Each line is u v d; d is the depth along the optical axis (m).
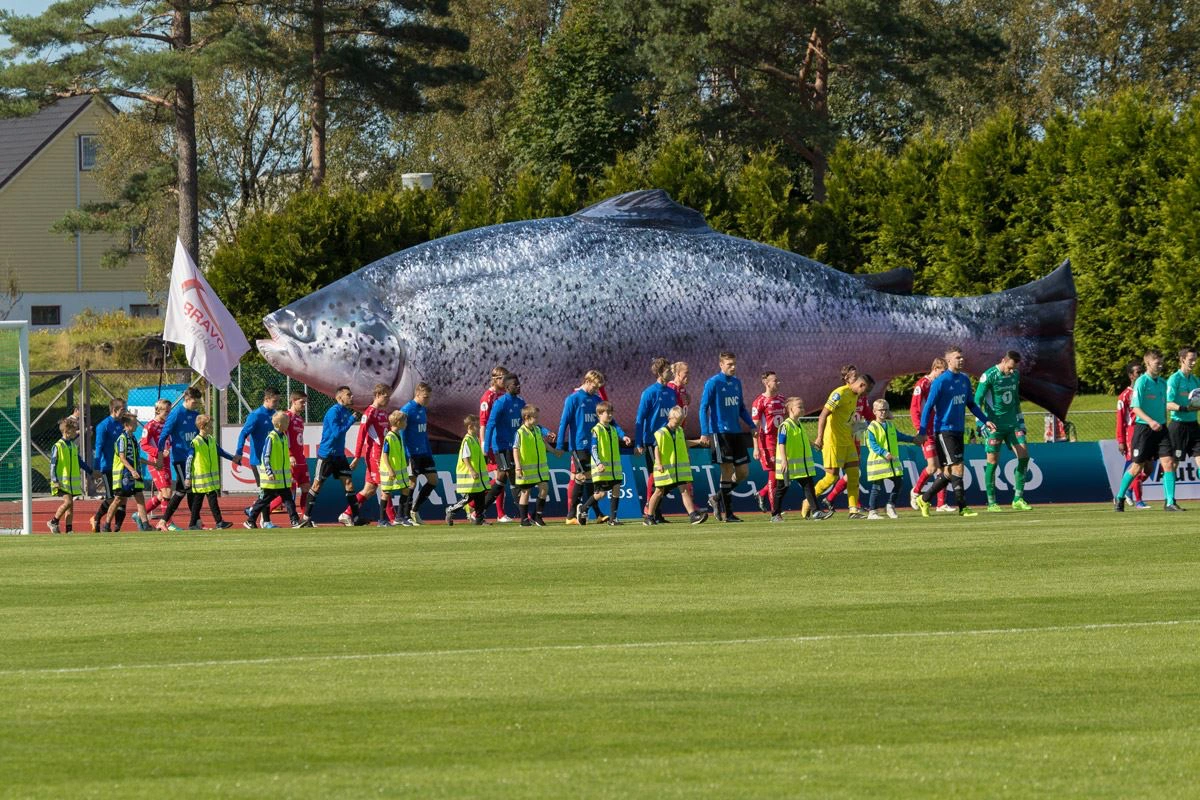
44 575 28.91
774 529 38.94
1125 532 35.28
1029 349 56.00
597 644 19.47
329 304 53.81
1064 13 138.25
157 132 124.06
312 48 106.50
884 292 56.56
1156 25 135.62
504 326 53.69
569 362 54.03
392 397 54.06
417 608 23.27
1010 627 20.56
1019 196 85.56
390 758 13.34
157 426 48.38
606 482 43.59
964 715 14.96
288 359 53.66
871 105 138.38
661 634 20.30
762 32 105.38
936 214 87.56
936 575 26.92
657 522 43.75
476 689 16.44
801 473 43.78
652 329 54.44
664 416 44.66
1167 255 78.56
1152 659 17.98
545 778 12.59
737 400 44.38
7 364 51.44
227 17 94.25
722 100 118.00
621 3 111.12
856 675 17.09
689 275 54.91
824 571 27.83
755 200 87.88
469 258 54.50
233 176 135.38
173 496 46.66
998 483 49.59
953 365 43.53
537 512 44.53
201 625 21.61
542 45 142.50
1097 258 81.75
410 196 81.56
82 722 14.90
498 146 140.75
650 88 116.44
